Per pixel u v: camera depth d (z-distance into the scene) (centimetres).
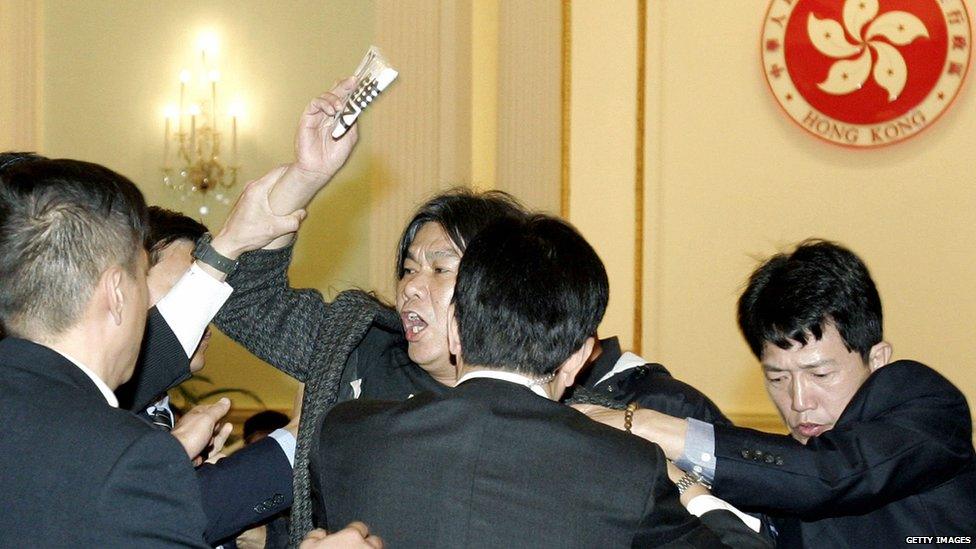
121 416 149
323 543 151
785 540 208
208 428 196
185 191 646
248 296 218
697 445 193
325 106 202
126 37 655
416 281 214
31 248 155
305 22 648
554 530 152
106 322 159
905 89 606
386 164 627
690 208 622
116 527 140
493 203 217
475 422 160
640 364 251
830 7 611
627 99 623
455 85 629
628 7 623
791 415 213
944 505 200
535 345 167
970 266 604
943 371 605
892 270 609
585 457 157
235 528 203
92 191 159
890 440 194
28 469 144
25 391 150
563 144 623
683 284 621
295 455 201
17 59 646
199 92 649
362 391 220
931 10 604
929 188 606
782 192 616
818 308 205
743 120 619
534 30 623
